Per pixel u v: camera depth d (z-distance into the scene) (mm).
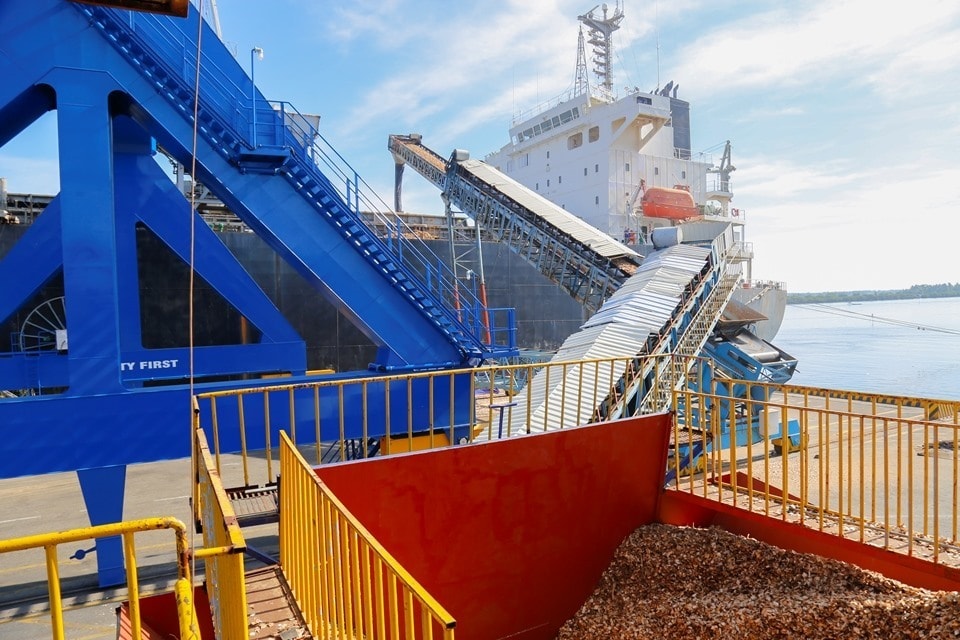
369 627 3105
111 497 10914
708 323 18109
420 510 6613
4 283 12758
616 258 22062
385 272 12109
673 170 45844
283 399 10906
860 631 5629
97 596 11023
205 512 4504
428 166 33938
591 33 54906
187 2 5062
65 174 9492
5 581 11836
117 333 9773
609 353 13414
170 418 9977
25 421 9055
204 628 6137
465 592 6871
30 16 9359
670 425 8469
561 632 7355
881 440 20328
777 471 14305
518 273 36000
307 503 4266
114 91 9953
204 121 10898
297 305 28516
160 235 13250
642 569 7605
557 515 7504
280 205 11305
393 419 11953
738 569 7148
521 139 51625
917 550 5922
